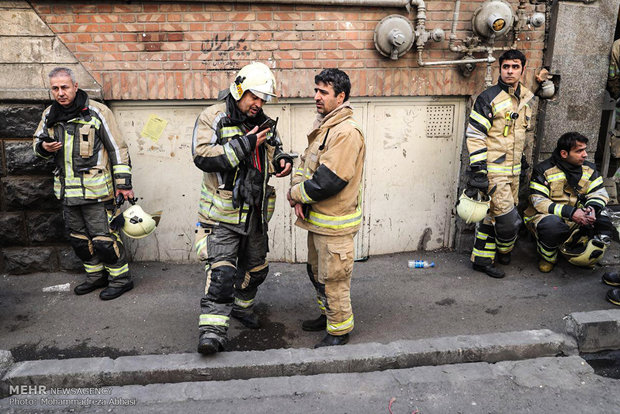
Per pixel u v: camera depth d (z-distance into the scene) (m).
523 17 4.63
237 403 2.99
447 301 4.24
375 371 3.31
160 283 4.56
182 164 4.72
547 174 4.68
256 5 4.34
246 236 3.54
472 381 3.19
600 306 4.14
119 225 4.20
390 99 4.72
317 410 2.93
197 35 4.36
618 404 2.99
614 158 5.87
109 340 3.68
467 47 4.59
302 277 4.73
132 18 4.29
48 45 4.30
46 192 4.53
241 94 3.19
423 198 5.06
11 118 4.38
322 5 4.37
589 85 4.98
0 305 4.18
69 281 4.60
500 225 4.50
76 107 3.90
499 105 4.32
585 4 4.75
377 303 4.22
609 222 4.44
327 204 3.29
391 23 4.35
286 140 4.71
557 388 3.13
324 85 3.20
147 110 4.57
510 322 3.90
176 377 3.21
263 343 3.66
